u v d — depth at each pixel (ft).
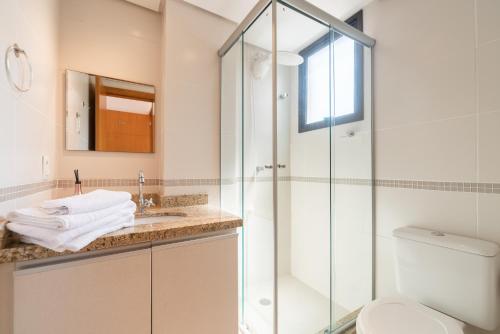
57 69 4.39
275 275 4.09
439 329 2.85
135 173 5.17
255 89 4.61
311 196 4.63
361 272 4.95
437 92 3.91
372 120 4.89
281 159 4.25
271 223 4.17
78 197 2.92
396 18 4.50
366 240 4.93
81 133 4.64
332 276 4.78
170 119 4.99
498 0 3.27
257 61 4.52
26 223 2.45
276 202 4.11
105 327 2.74
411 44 4.26
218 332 3.52
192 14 5.24
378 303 3.39
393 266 4.54
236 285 3.69
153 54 5.38
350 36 4.72
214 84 5.51
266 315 4.23
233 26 5.66
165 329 3.12
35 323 2.42
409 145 4.29
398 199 4.46
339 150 4.96
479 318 3.05
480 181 3.44
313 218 4.64
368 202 4.91
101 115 4.82
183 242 3.29
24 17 2.93
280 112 4.22
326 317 4.54
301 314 4.31
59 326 2.52
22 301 2.37
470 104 3.53
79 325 2.61
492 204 3.33
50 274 2.48
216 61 5.53
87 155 4.73
